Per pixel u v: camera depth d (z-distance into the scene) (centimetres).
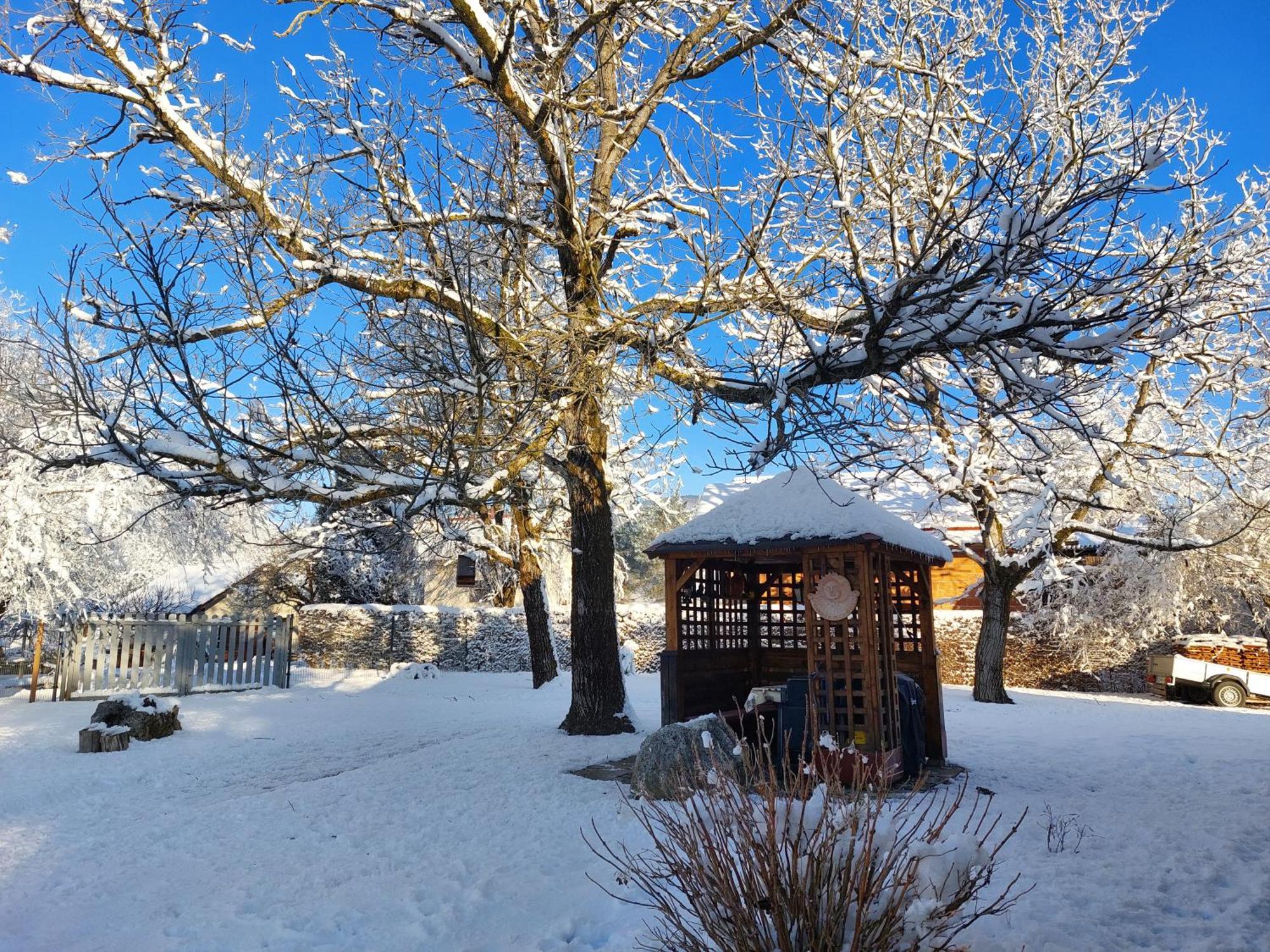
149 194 1006
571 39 938
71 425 1491
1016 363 740
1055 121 1020
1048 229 654
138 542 2077
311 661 2673
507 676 2428
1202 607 2409
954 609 2686
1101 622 2303
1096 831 716
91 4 872
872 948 342
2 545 1694
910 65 984
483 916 548
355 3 874
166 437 802
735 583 1370
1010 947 451
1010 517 2280
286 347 719
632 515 2394
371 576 3031
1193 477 1977
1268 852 649
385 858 691
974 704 1853
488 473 925
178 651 1858
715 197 814
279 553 2666
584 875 607
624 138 1238
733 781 411
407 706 1703
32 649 2438
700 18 1098
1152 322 662
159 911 589
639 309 951
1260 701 1997
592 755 1077
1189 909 523
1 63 844
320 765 1134
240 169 922
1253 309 806
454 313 968
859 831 369
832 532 945
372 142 1048
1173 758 1146
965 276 687
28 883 664
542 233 1069
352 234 990
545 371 859
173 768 1116
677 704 1116
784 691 970
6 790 949
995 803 835
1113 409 1936
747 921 357
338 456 845
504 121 1030
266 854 720
